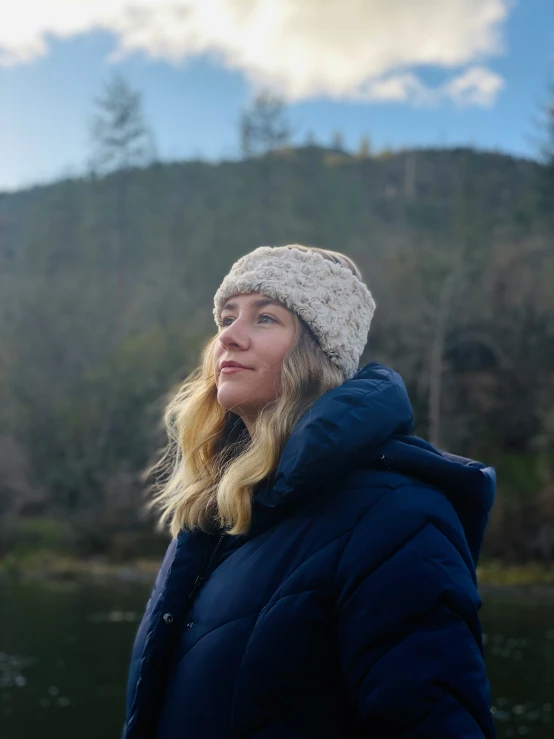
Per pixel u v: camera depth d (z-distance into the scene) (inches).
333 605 48.1
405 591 45.9
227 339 59.8
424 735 42.5
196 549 58.9
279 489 51.6
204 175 2881.4
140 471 1192.8
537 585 792.3
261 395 59.6
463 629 45.4
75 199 2365.9
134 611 650.2
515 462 1101.7
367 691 44.8
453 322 1212.5
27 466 1311.5
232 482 55.0
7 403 1441.9
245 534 55.1
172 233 2150.6
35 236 2313.0
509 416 1167.0
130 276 2071.9
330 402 51.4
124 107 2427.4
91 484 1274.6
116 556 1069.1
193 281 1784.0
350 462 50.7
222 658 50.0
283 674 47.6
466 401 1196.5
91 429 1331.2
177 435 72.0
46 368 1583.4
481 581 813.9
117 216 2299.5
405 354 1182.3
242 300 61.0
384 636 45.4
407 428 55.1
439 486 52.2
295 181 2133.4
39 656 448.8
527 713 310.7
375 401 51.9
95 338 1636.3
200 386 69.8
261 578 51.1
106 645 485.1
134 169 2428.6
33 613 636.7
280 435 55.8
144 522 1106.1
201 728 49.4
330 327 58.9
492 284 1253.7
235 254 1763.0
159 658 54.8
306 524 51.2
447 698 43.3
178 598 56.5
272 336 59.3
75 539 1111.0
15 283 1915.6
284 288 59.1
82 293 1781.5
